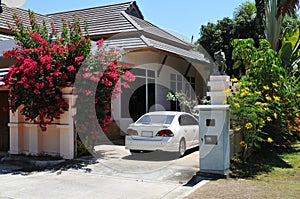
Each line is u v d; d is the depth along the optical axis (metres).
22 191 7.25
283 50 14.25
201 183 7.37
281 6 12.84
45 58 9.98
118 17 18.45
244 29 24.34
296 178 7.83
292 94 10.61
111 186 7.53
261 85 10.16
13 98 10.61
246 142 9.15
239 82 9.59
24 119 11.44
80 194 6.96
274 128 10.41
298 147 12.43
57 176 8.57
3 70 12.76
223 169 7.88
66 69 10.52
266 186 7.03
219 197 6.23
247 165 9.08
